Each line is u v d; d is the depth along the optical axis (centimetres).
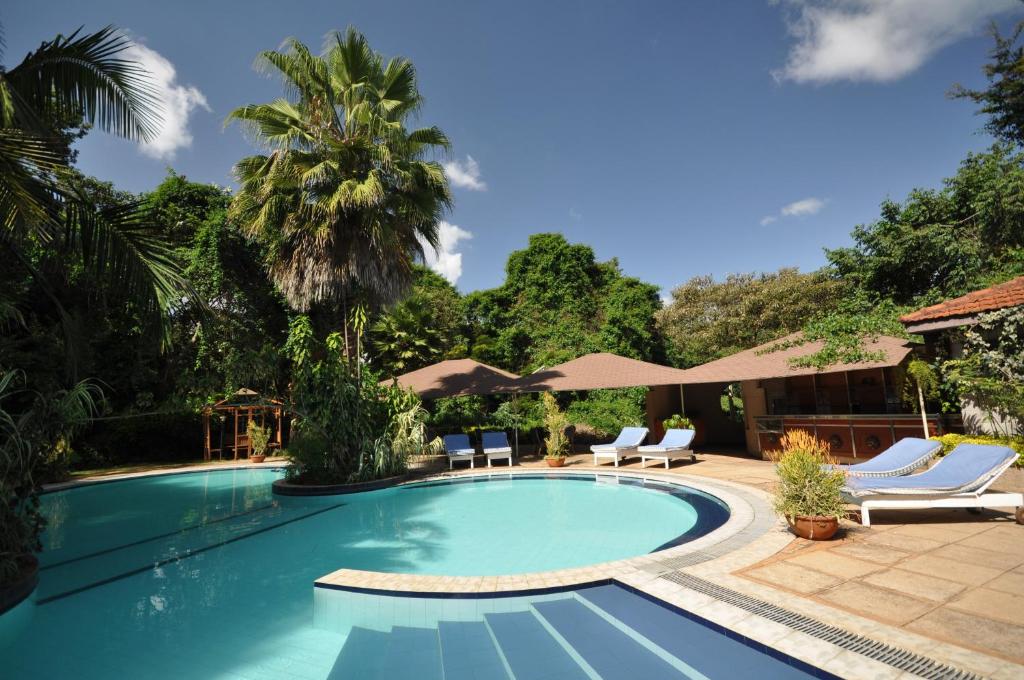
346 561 651
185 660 390
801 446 628
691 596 421
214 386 1357
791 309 2592
